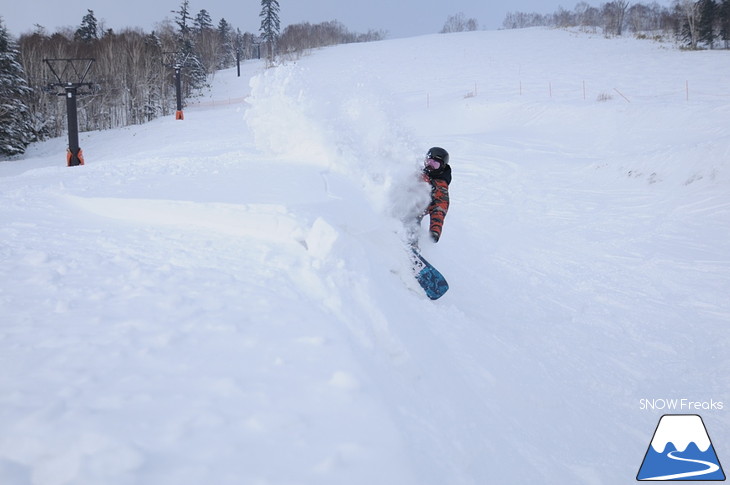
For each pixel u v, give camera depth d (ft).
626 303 18.22
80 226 13.82
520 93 98.02
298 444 5.12
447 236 24.94
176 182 18.01
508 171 44.06
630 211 30.53
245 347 7.00
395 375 7.89
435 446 6.32
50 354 6.59
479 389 9.78
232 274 9.90
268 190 15.74
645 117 61.16
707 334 15.71
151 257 10.94
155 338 7.12
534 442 8.79
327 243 10.80
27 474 4.41
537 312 17.11
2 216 15.02
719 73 97.81
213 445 4.97
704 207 29.12
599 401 11.62
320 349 7.07
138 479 4.42
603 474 8.48
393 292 11.68
